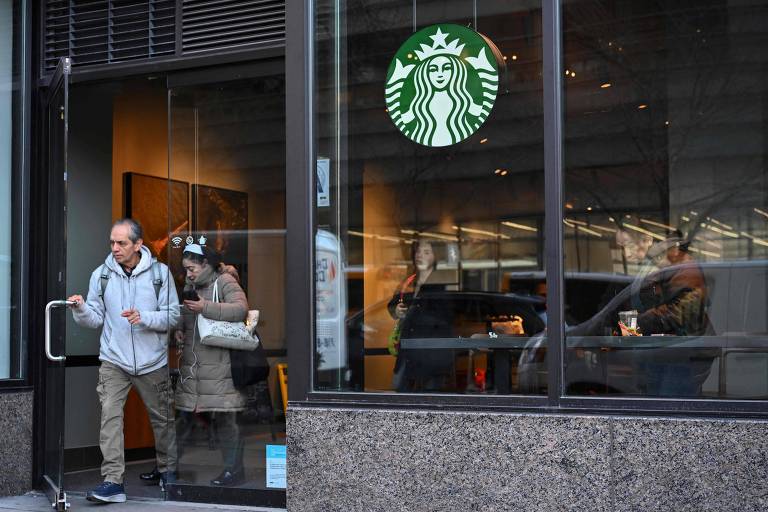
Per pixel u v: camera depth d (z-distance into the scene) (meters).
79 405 8.25
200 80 6.74
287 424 5.76
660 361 5.23
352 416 5.61
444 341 5.63
